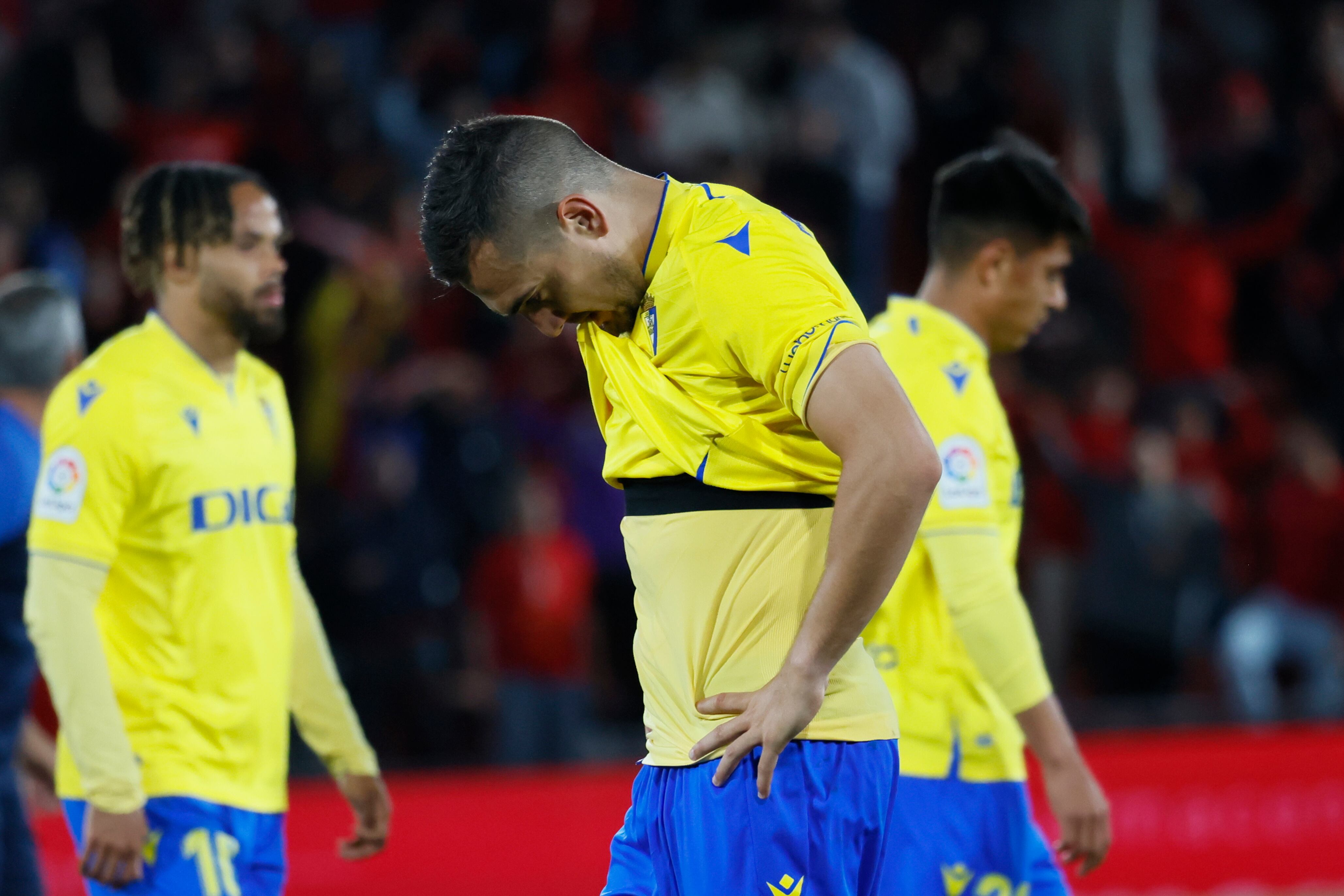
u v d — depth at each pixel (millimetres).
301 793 19297
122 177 30047
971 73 33594
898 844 11344
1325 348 34750
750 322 7824
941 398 11352
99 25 32000
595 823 19906
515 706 23391
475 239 8203
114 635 11375
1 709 13484
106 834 10781
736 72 33812
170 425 11383
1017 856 11547
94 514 11055
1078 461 27484
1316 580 27500
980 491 11125
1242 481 30391
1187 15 39250
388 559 24141
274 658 11914
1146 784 20703
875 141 31766
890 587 7582
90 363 11539
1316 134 37875
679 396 8219
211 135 30172
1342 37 39125
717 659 8320
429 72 32938
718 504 8328
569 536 24312
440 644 23953
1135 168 35438
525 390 27359
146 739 11273
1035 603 25531
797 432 8219
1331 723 24609
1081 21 35688
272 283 11961
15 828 13680
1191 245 34000
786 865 8164
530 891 19484
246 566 11727
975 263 11953
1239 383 31719
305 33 33000
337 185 29656
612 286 8344
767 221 8148
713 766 8273
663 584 8484
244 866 11555
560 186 8203
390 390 26000
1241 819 20859
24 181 28359
